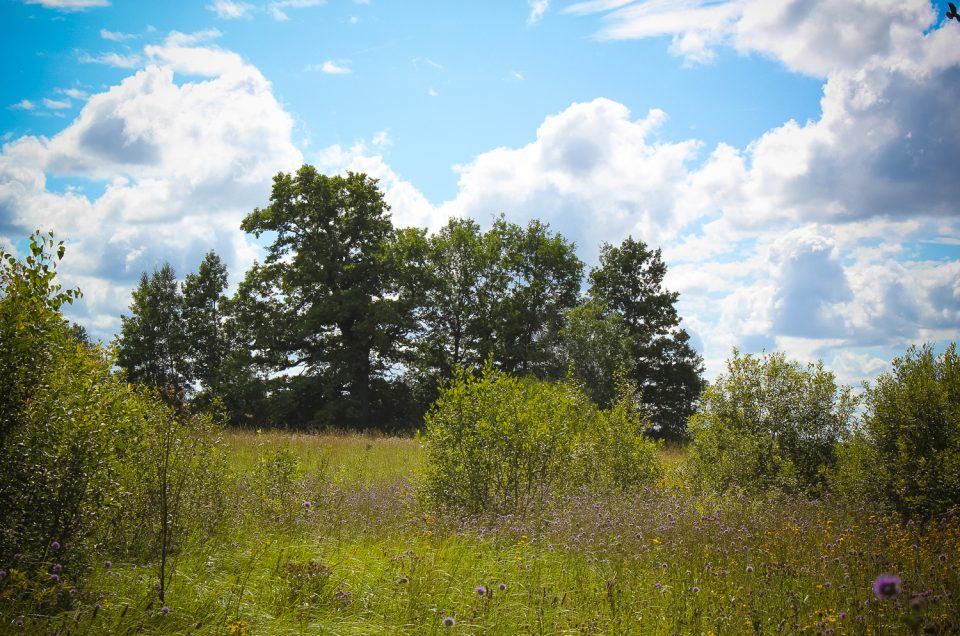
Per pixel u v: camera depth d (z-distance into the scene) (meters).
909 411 9.93
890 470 9.94
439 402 10.70
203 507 7.56
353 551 6.67
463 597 5.21
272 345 39.62
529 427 10.56
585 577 6.10
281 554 6.07
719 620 4.80
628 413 13.56
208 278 52.25
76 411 5.63
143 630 4.30
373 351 42.78
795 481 11.41
